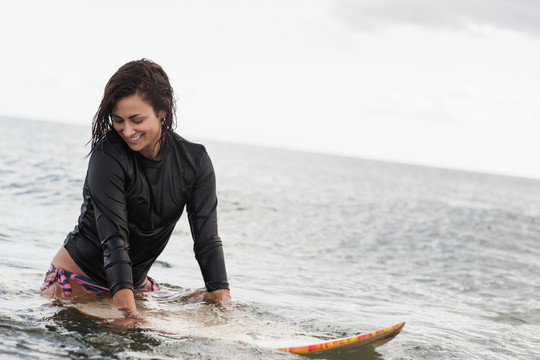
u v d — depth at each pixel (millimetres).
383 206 20719
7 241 5852
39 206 9133
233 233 9336
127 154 3404
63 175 15148
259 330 3484
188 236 8211
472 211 22938
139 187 3455
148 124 3256
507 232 15133
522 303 5938
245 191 19562
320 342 3207
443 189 46250
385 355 3289
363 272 7102
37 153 23703
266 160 72188
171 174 3561
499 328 4516
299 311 4301
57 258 3766
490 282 7246
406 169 132875
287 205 16250
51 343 2932
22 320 3223
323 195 23047
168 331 3264
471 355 3506
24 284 3998
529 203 37906
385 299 5402
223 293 3832
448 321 4613
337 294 5355
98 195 3373
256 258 7121
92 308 3488
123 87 3160
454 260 9102
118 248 3387
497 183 95375
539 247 12219
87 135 67875
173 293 4074
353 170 77938
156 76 3244
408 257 8969
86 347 2916
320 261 7621
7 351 2771
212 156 56906
